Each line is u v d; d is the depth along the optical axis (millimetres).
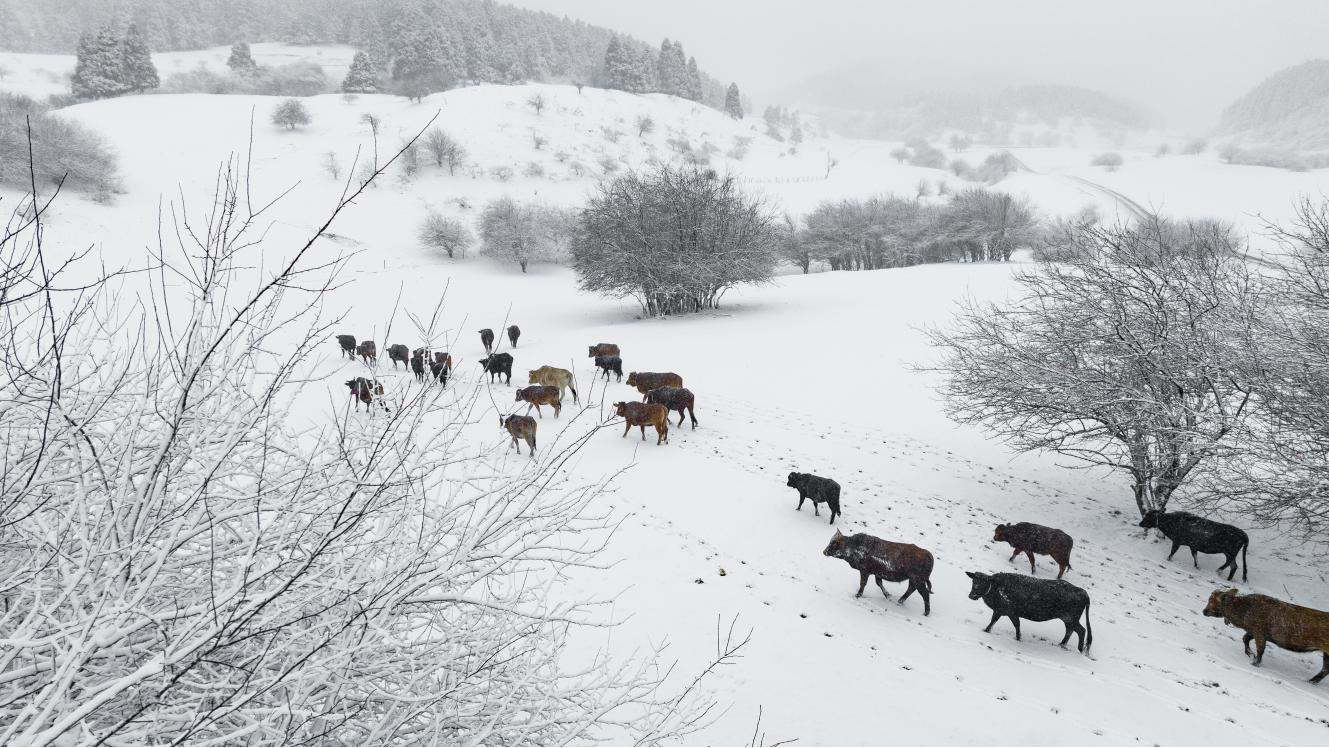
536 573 8898
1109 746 6492
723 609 8617
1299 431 9758
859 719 6684
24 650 2422
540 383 18984
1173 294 11969
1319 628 7785
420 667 3191
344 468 3082
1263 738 6762
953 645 8367
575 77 182125
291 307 34500
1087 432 12789
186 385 2414
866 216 65250
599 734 5883
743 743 6137
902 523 12078
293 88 151250
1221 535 10789
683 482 12977
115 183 53688
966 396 14797
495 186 83625
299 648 2773
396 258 59062
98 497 2859
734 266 35312
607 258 35281
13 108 53219
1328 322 10047
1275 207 87375
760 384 21203
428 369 3352
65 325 2445
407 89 123188
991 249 61344
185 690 2645
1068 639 8609
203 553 2814
